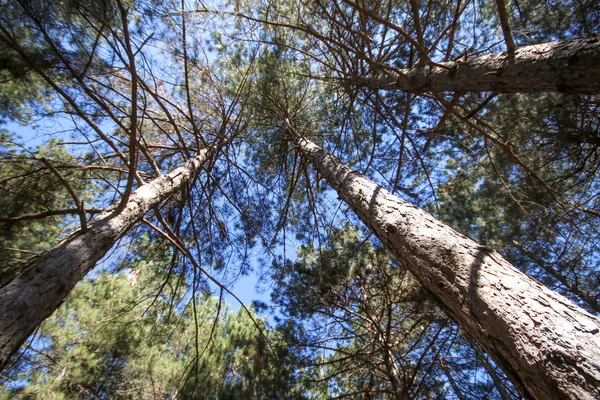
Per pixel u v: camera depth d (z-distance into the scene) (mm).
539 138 3588
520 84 2162
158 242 4984
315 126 5570
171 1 3070
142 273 5129
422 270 1862
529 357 1135
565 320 1155
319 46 4312
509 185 4012
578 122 3295
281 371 4668
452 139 4387
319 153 4480
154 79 3973
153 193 3314
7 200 3055
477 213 4504
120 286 5449
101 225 2551
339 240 5188
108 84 3879
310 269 5031
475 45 3957
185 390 4965
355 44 3982
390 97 4516
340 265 4758
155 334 5070
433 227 2018
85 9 2229
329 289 4758
